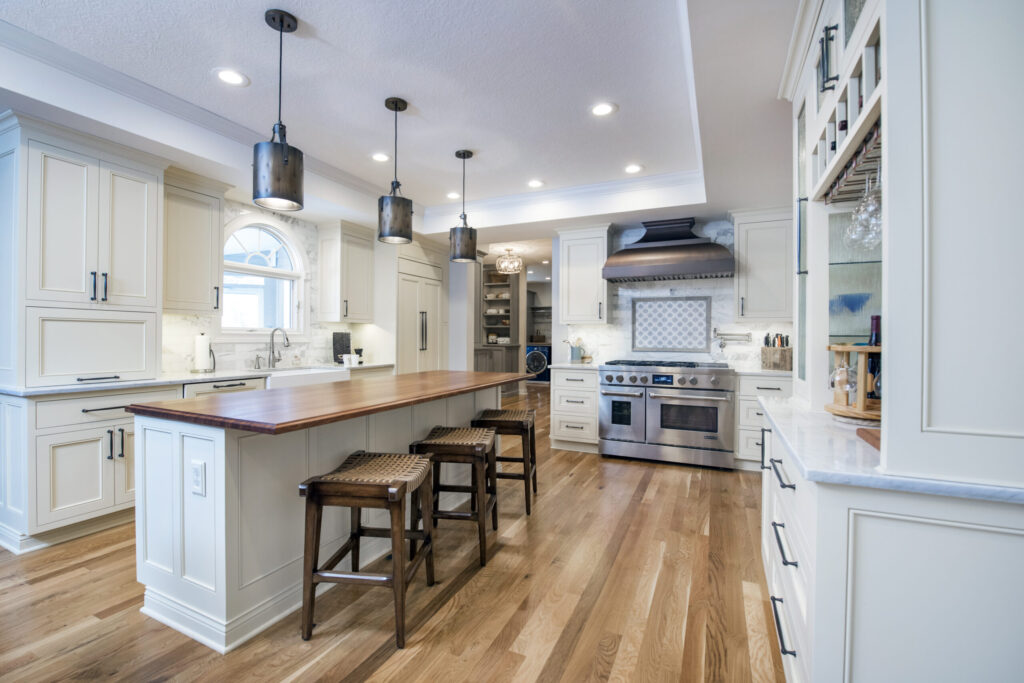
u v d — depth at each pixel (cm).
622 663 158
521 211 453
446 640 170
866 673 101
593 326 500
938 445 97
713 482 361
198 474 169
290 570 189
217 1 190
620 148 335
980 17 95
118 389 268
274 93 264
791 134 259
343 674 152
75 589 203
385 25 205
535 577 216
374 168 378
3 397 244
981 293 94
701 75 204
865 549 101
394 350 491
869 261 177
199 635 169
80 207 258
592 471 392
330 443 208
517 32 210
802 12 166
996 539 93
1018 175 93
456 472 310
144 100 261
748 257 408
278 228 430
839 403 168
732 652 164
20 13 197
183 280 324
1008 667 93
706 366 426
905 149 98
